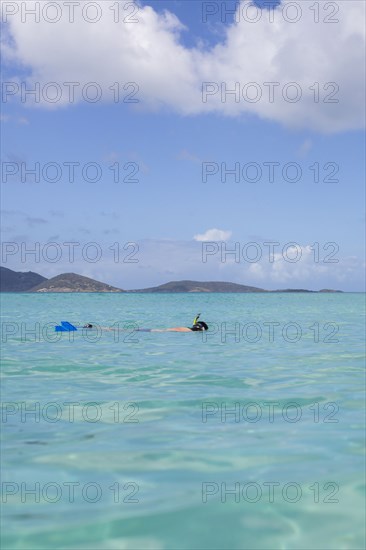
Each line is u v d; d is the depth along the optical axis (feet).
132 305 197.36
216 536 14.32
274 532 14.57
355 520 15.29
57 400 31.19
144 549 13.67
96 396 32.40
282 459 20.40
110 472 19.08
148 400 31.27
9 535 14.35
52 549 13.65
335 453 21.13
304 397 32.17
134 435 23.80
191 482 18.08
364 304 232.94
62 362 46.62
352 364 46.01
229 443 22.52
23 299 280.92
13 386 35.73
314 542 14.05
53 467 19.51
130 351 54.70
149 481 18.16
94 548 13.70
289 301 290.15
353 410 28.76
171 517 15.44
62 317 114.52
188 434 23.86
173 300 286.25
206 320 109.29
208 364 45.80
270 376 39.75
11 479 18.39
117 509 15.96
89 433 24.12
